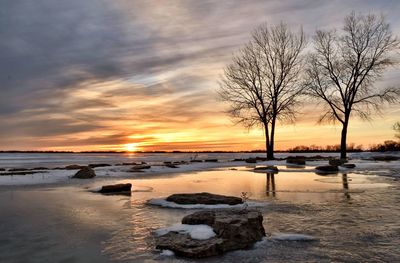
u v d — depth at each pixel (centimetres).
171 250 716
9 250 732
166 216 1049
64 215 1062
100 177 2291
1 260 675
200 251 687
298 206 1192
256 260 675
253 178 2209
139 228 905
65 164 4500
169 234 800
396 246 754
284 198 1367
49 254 708
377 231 869
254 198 1372
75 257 690
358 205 1206
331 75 4016
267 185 1803
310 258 684
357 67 3925
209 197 1248
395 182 1891
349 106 3969
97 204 1251
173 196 1272
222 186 1777
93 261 670
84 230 886
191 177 2311
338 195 1436
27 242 788
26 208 1171
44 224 949
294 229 891
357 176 2252
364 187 1684
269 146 4203
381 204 1224
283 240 793
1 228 905
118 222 971
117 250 731
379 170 2667
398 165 3128
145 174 2542
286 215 1050
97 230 886
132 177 2306
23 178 2131
